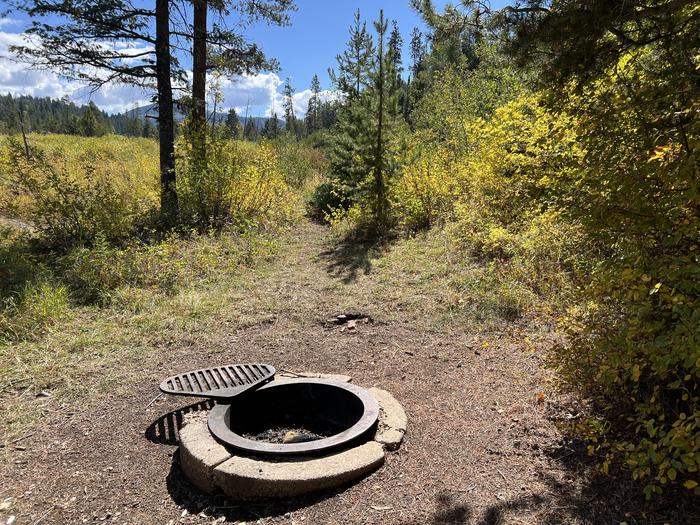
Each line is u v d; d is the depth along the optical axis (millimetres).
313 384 3875
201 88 10422
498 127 5324
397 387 4055
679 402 2812
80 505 2811
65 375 4262
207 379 3906
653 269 2293
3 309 5141
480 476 2793
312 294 6453
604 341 2428
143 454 3287
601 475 2621
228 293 6398
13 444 3365
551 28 2445
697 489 1915
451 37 3141
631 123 2529
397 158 9281
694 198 2084
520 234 6391
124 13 8742
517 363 4227
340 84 9461
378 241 8977
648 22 2426
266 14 10461
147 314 5586
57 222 8484
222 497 2854
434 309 5617
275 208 10969
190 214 9492
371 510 2604
